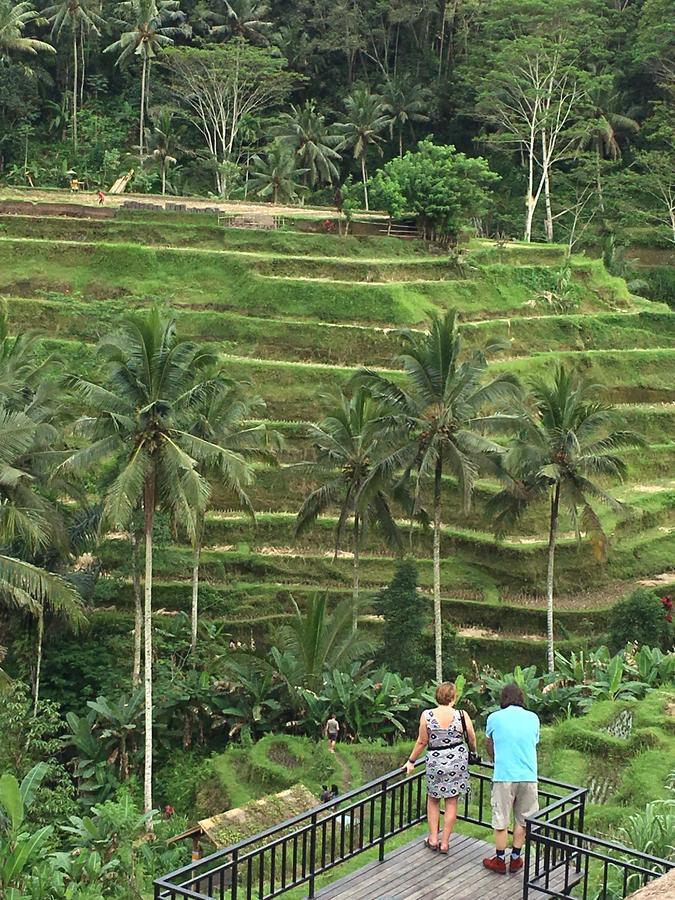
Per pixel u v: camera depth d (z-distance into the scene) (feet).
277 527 163.22
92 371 149.28
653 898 35.06
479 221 292.20
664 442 196.44
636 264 290.35
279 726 127.95
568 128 302.86
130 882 83.71
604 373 202.28
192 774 120.37
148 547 112.27
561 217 304.91
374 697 126.41
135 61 329.93
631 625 139.44
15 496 118.93
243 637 147.23
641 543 167.32
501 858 44.19
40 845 78.84
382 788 46.75
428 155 229.45
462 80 319.06
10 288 198.18
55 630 136.26
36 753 114.73
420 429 131.34
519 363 195.72
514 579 158.51
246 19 314.96
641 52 291.17
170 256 203.82
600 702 106.63
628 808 77.51
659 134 280.31
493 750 45.11
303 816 44.04
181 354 107.86
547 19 272.72
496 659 145.48
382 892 42.63
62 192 238.68
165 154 269.44
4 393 118.62
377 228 225.35
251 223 222.48
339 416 141.59
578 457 138.21
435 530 131.85
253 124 311.27
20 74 309.63
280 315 195.21
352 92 321.11
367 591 154.71
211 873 41.75
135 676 133.08
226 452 110.32
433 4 329.93
